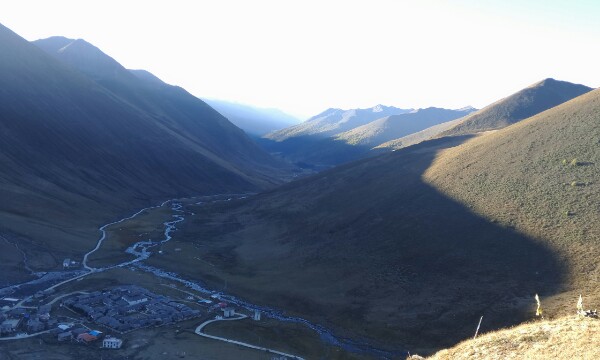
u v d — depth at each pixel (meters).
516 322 56.53
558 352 24.42
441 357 30.97
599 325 26.81
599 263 61.00
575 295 56.94
